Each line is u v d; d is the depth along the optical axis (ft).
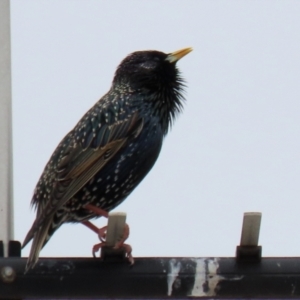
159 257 24.41
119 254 24.26
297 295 23.91
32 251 24.80
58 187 31.35
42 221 29.50
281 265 23.95
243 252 23.99
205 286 24.00
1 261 24.06
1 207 27.17
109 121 34.37
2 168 27.78
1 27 29.89
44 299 24.35
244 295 24.04
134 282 24.13
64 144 33.55
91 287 24.09
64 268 24.09
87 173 32.71
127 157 34.17
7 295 23.98
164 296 24.16
